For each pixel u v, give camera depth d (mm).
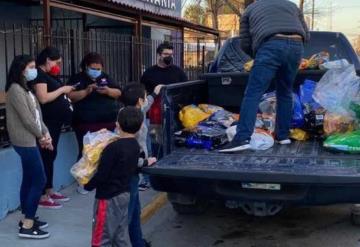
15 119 4711
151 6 13086
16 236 5008
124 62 9258
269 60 4836
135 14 10781
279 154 4727
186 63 14758
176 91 5059
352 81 5016
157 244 5164
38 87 5344
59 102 5566
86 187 3941
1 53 8555
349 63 6188
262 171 4098
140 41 9852
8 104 4719
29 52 6664
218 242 5223
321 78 5352
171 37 15281
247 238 5328
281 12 4984
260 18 4992
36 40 6727
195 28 15203
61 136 6625
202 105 5625
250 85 4883
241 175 4082
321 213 6109
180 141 5078
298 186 4168
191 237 5363
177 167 4281
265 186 4203
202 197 4496
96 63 6035
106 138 3994
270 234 5434
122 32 12133
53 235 5070
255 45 4977
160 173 4250
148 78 6801
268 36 4867
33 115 4707
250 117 4789
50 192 5887
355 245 5070
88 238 5020
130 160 3861
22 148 4746
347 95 4941
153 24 13055
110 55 8766
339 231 5484
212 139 5031
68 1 9078
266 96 5480
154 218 5965
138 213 4371
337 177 3910
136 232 4379
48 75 5520
